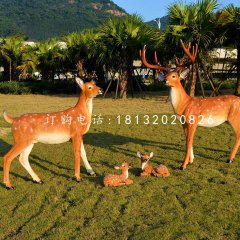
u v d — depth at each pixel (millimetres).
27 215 4734
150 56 22000
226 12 16312
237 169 6395
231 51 24875
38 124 5680
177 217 4484
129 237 4070
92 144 8719
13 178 6176
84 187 5613
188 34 16531
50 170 6613
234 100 6660
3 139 9406
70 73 31516
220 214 4543
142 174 6066
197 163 6832
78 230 4270
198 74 18188
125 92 20828
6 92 26453
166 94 23844
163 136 9492
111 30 19828
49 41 29188
